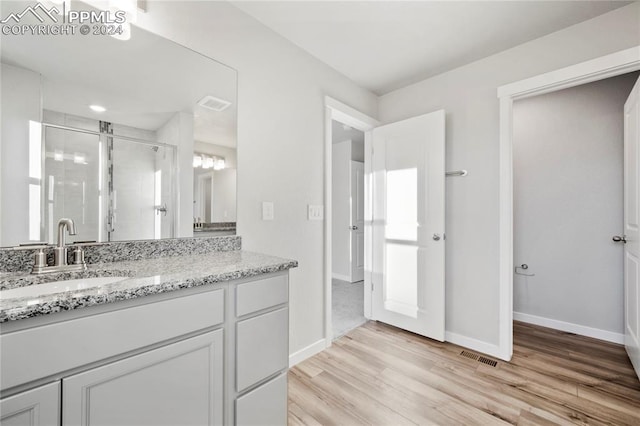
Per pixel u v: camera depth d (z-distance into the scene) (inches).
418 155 94.7
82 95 46.3
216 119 62.0
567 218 98.9
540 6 63.6
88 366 28.5
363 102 104.4
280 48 74.7
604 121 92.8
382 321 105.7
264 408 44.4
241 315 41.4
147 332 32.2
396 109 106.7
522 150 107.7
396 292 101.0
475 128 86.4
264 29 70.9
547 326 102.1
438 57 85.1
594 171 94.3
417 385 66.7
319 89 86.3
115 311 30.0
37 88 42.5
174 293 34.6
